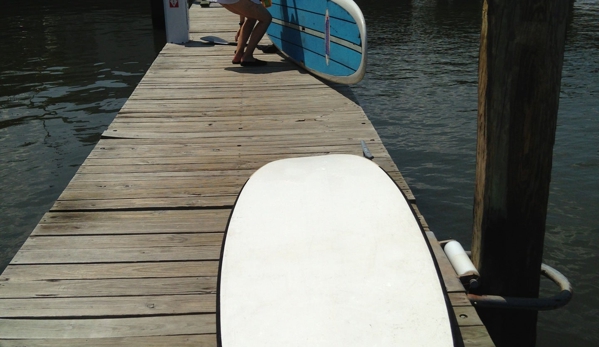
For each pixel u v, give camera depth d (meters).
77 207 3.36
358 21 5.11
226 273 2.06
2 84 9.28
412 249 2.10
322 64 5.99
